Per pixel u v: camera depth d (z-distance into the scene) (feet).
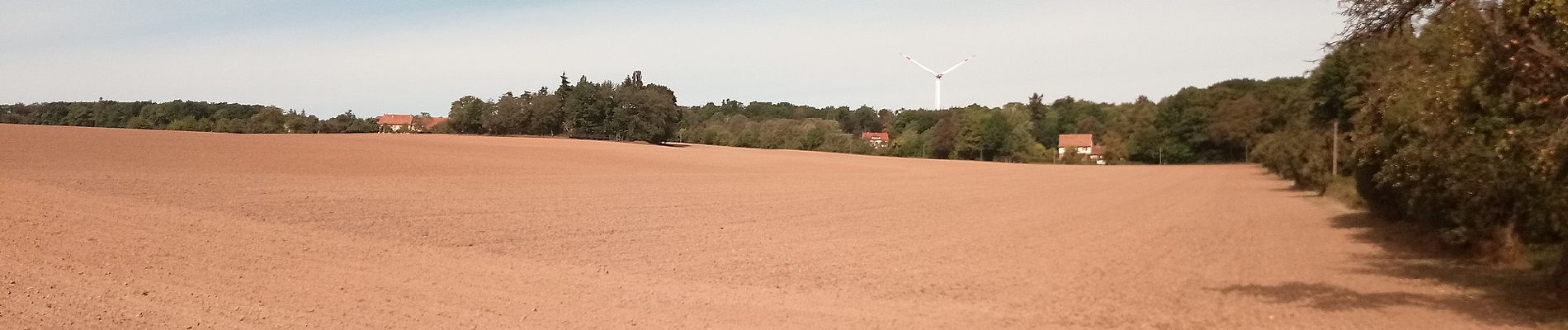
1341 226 80.94
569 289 39.81
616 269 48.65
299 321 28.86
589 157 213.66
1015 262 55.36
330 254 46.14
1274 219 90.94
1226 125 371.97
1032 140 432.66
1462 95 39.34
